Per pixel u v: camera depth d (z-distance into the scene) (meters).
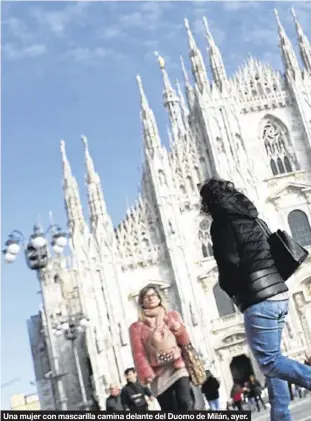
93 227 73.31
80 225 73.19
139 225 74.44
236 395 49.03
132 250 73.38
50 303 81.31
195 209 75.12
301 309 72.38
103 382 68.06
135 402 19.00
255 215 9.27
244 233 8.98
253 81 80.69
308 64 82.06
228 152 76.75
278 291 8.84
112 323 70.06
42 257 39.28
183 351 12.04
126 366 68.88
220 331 70.75
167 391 11.73
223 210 9.14
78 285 72.62
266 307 8.79
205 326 70.50
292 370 8.70
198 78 79.38
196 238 74.06
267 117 79.62
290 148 78.88
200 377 11.97
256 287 8.80
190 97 80.31
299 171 77.50
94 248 72.38
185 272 72.19
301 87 79.94
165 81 90.75
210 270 72.56
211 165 77.06
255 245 8.95
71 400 79.44
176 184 75.75
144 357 11.78
